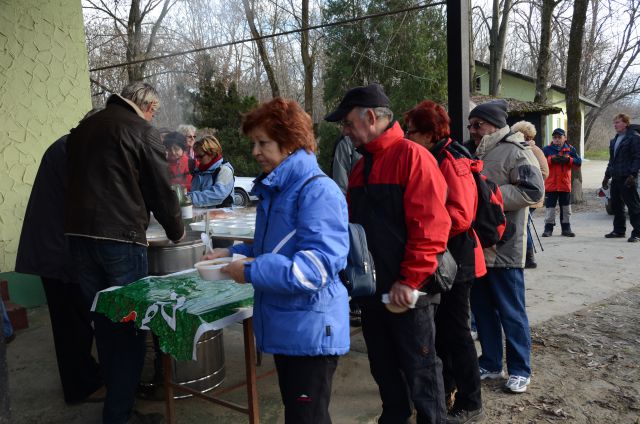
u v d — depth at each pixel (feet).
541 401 10.11
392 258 7.27
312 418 6.08
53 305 10.07
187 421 9.66
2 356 5.98
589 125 109.91
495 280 10.34
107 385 8.60
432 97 50.52
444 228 7.04
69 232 8.58
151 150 8.71
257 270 5.73
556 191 27.14
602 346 12.64
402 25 50.08
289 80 80.23
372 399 10.36
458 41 11.44
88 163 8.49
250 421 7.88
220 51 62.34
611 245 24.53
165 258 9.86
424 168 7.09
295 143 6.11
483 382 11.00
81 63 18.16
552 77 121.90
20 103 16.81
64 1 17.58
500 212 8.91
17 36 16.66
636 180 24.63
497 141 10.37
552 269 20.40
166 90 57.41
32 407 10.46
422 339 7.45
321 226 5.83
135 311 7.64
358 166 7.82
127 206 8.60
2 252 16.52
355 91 7.47
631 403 9.94
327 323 6.02
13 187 16.71
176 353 7.09
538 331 13.80
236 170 52.24
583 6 38.22
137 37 54.49
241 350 13.07
